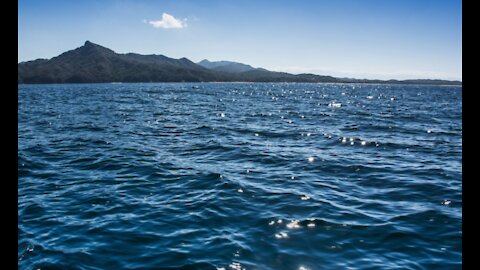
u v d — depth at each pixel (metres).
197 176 11.97
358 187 10.83
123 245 6.94
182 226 7.83
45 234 7.50
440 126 25.81
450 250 6.69
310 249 6.72
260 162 14.12
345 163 13.88
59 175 12.35
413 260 6.32
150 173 12.48
